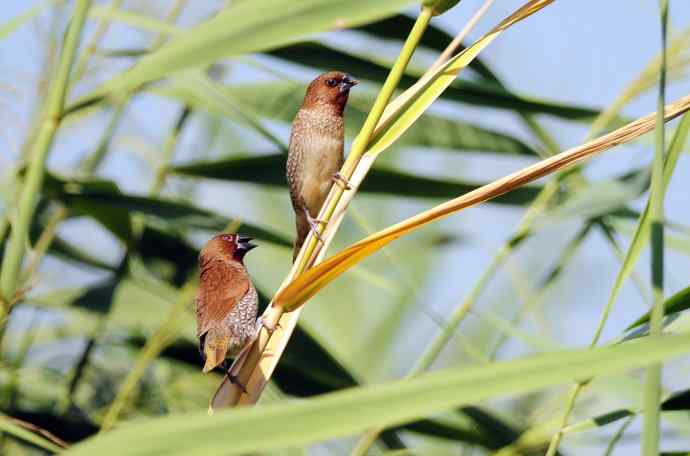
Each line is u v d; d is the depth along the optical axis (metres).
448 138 11.25
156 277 11.16
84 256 11.09
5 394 10.20
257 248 15.19
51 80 9.16
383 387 3.85
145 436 3.71
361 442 8.85
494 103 10.50
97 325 10.66
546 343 10.35
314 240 6.77
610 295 6.68
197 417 3.76
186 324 10.39
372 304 14.91
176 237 11.13
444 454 10.84
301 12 4.62
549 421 9.67
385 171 10.62
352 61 10.69
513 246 10.56
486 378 3.89
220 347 8.30
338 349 14.41
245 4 4.68
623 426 7.09
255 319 8.56
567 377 3.91
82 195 9.69
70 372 10.57
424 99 6.96
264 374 6.64
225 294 8.54
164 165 10.88
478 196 6.25
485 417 10.41
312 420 3.79
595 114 10.44
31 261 8.29
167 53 4.79
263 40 4.64
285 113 11.53
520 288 11.54
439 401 3.83
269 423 3.77
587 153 6.46
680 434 8.66
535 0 6.97
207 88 10.20
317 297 14.95
